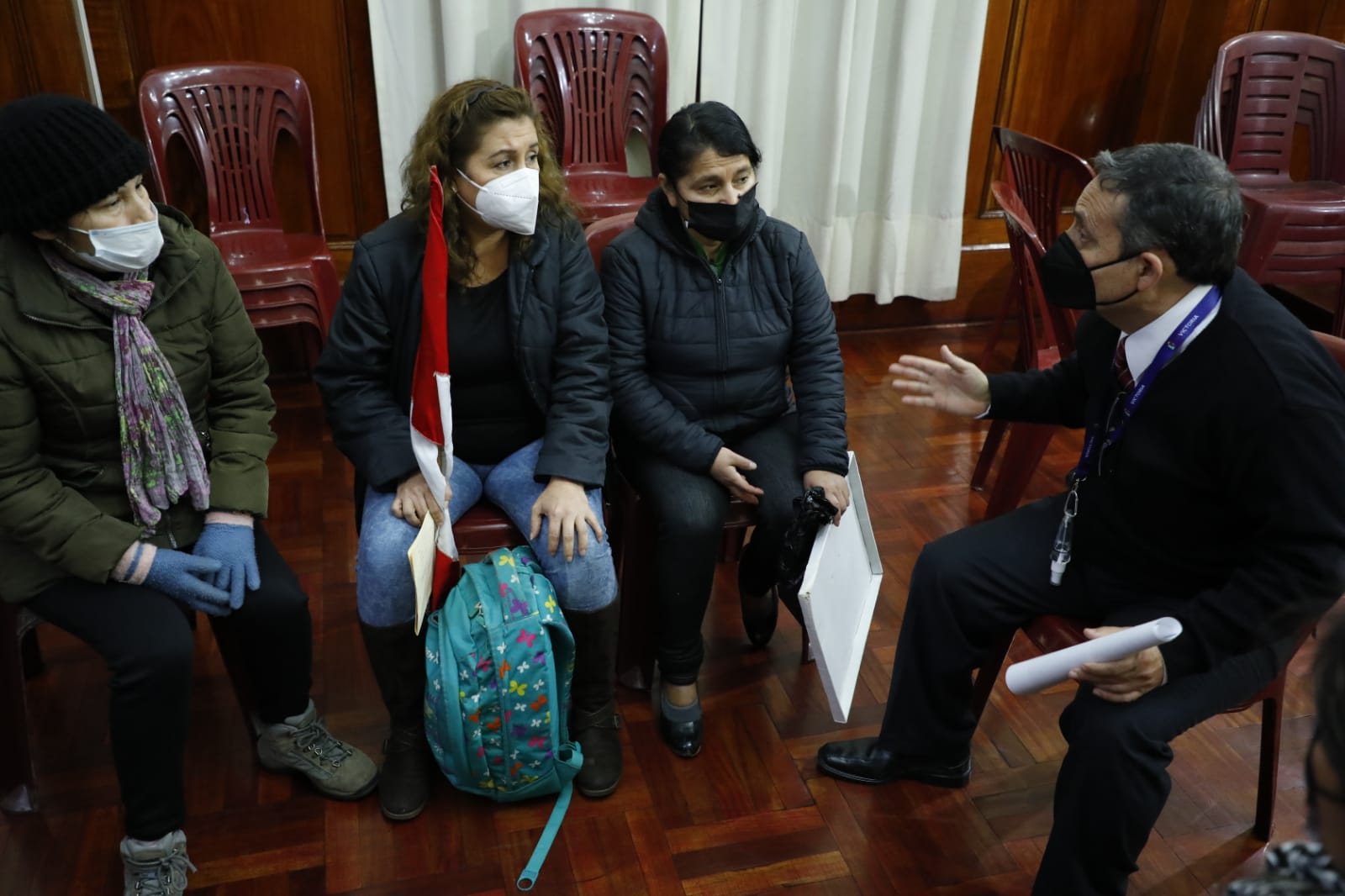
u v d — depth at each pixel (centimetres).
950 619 178
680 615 194
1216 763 202
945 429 321
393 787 185
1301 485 140
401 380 186
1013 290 322
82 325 154
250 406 180
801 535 185
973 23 328
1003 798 195
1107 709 149
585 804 190
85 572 158
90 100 285
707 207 186
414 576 160
